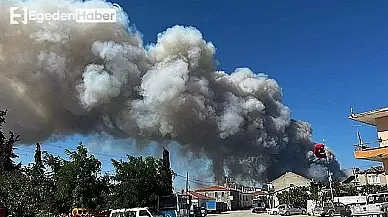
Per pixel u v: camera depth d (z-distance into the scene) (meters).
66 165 38.38
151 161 47.81
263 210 83.81
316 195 73.81
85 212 35.62
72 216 35.25
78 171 38.06
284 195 85.75
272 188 111.94
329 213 48.47
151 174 46.81
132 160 47.12
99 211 38.59
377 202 35.81
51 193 36.44
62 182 37.66
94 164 39.03
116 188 45.50
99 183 39.53
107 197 41.69
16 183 31.61
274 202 99.00
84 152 39.00
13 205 30.08
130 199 45.06
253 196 127.69
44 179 36.19
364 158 30.84
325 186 76.56
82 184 37.69
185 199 51.31
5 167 46.94
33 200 31.67
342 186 71.56
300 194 79.50
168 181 49.06
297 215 61.28
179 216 47.34
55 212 36.53
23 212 30.52
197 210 66.62
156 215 32.75
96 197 38.31
